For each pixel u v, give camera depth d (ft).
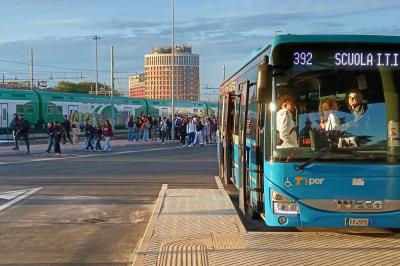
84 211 37.22
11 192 45.85
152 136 146.92
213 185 50.08
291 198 24.57
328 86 24.99
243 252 24.25
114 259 24.89
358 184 24.44
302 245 25.63
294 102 24.94
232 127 43.96
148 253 24.22
